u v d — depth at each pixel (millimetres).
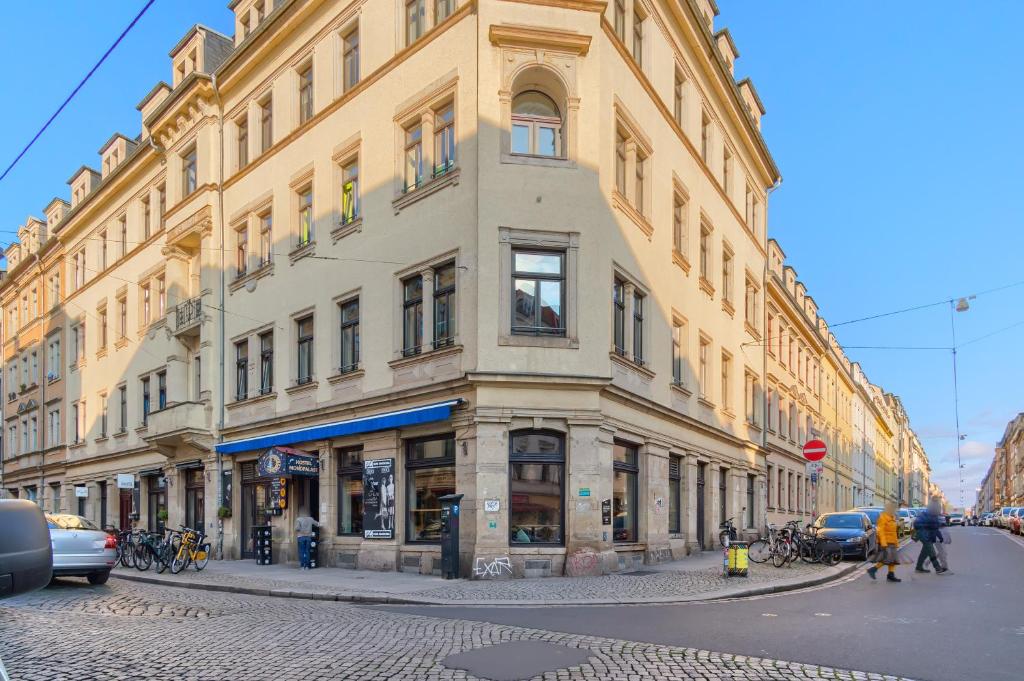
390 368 18688
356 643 8672
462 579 15719
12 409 44125
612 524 17297
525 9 17266
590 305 16953
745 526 28594
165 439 25781
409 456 18234
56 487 38531
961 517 78688
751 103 33406
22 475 41812
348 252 20438
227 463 24281
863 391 66125
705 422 24328
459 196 17359
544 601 12398
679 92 24172
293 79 23125
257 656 8039
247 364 24297
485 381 16078
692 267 23969
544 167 17094
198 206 26406
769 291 35281
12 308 46156
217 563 22047
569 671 7184
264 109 24797
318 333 21219
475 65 17281
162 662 7816
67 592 14766
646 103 20594
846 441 57469
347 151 20766
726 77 26672
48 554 2934
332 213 21141
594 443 16578
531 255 17016
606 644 8430
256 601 13328
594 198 17188
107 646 8703
